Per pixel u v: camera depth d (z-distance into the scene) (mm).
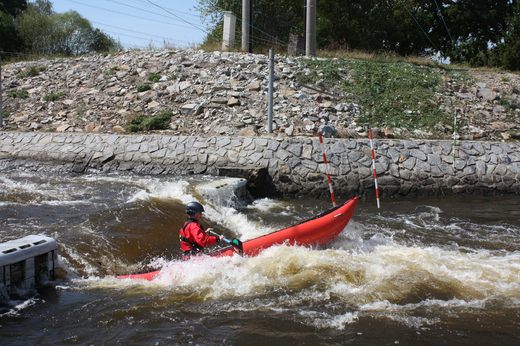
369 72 19922
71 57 24000
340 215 9062
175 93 18500
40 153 15336
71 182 12938
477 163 14766
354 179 14133
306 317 6203
